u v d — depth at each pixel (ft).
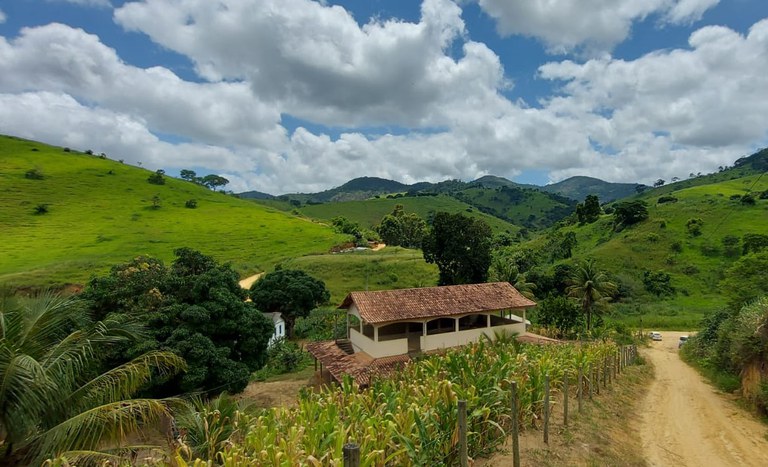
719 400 60.64
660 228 247.29
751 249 194.49
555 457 32.07
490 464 29.78
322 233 293.64
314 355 75.31
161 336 56.44
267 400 69.31
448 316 70.44
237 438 32.83
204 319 59.06
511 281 153.58
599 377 55.67
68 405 31.12
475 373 36.78
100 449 29.73
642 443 40.40
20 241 207.10
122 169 376.89
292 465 20.98
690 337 122.42
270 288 135.44
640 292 196.03
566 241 261.44
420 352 65.92
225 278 68.69
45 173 318.45
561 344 71.72
